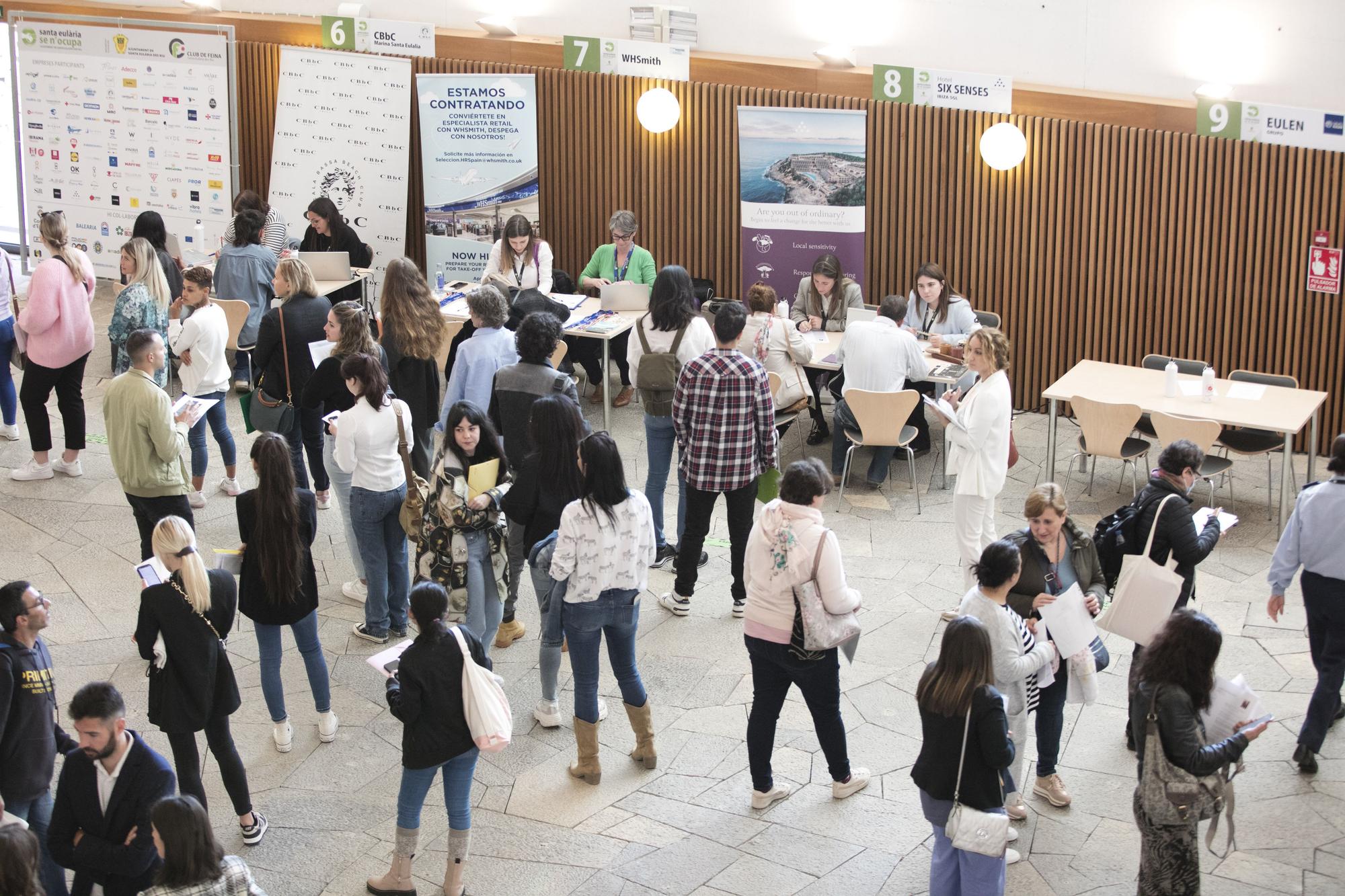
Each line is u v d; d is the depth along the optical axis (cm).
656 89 1084
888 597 730
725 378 656
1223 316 995
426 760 470
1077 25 1011
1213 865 508
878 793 557
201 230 1170
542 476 574
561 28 1168
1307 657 661
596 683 553
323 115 1181
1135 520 538
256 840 527
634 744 597
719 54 1114
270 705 581
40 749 468
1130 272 1012
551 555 552
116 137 1223
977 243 1048
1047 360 1053
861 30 1073
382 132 1174
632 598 544
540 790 562
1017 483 891
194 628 492
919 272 914
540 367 659
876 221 1070
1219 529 562
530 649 677
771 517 511
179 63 1185
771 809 547
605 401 957
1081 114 1003
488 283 1009
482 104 1119
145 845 409
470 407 599
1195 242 987
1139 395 842
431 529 600
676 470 909
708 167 1113
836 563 502
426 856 521
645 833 533
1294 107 931
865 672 653
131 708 623
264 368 768
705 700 631
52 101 1231
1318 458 947
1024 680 491
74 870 422
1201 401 826
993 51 1042
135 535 802
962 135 1026
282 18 1226
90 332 859
